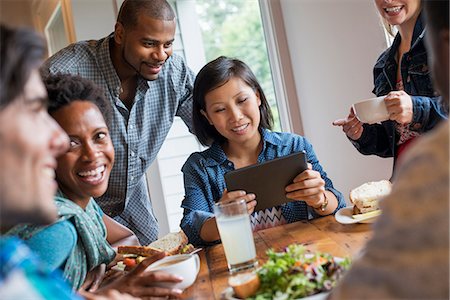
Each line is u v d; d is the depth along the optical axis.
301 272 1.28
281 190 2.02
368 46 3.22
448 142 0.72
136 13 2.47
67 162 1.65
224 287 1.50
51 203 0.89
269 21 4.02
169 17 2.51
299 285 1.24
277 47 4.00
